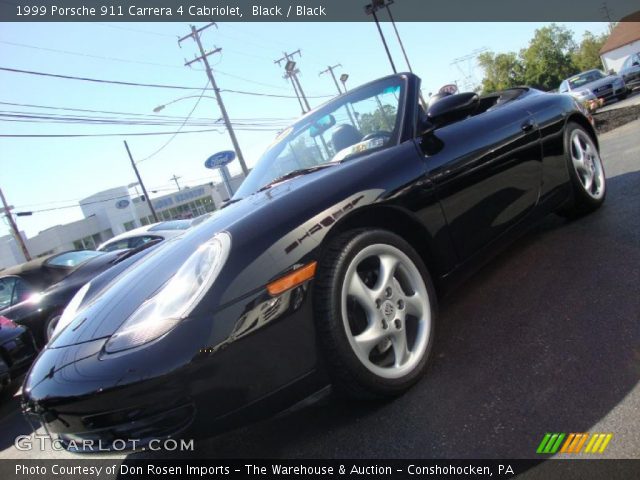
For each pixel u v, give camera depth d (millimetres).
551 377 1943
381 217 2230
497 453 1626
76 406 1745
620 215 3529
